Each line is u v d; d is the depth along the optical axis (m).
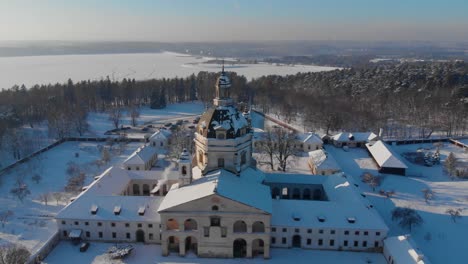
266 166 168.12
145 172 137.12
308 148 188.50
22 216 119.06
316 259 98.31
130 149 193.25
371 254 100.25
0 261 88.31
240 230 98.75
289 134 177.00
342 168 167.88
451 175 156.38
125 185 129.75
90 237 105.75
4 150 177.00
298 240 103.44
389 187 145.75
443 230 112.12
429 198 133.38
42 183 146.38
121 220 103.75
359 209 105.00
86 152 188.75
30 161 172.12
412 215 112.56
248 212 95.62
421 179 154.62
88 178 149.75
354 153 190.25
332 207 105.94
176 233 98.12
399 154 186.12
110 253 97.88
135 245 104.12
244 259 98.44
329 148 198.38
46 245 98.56
